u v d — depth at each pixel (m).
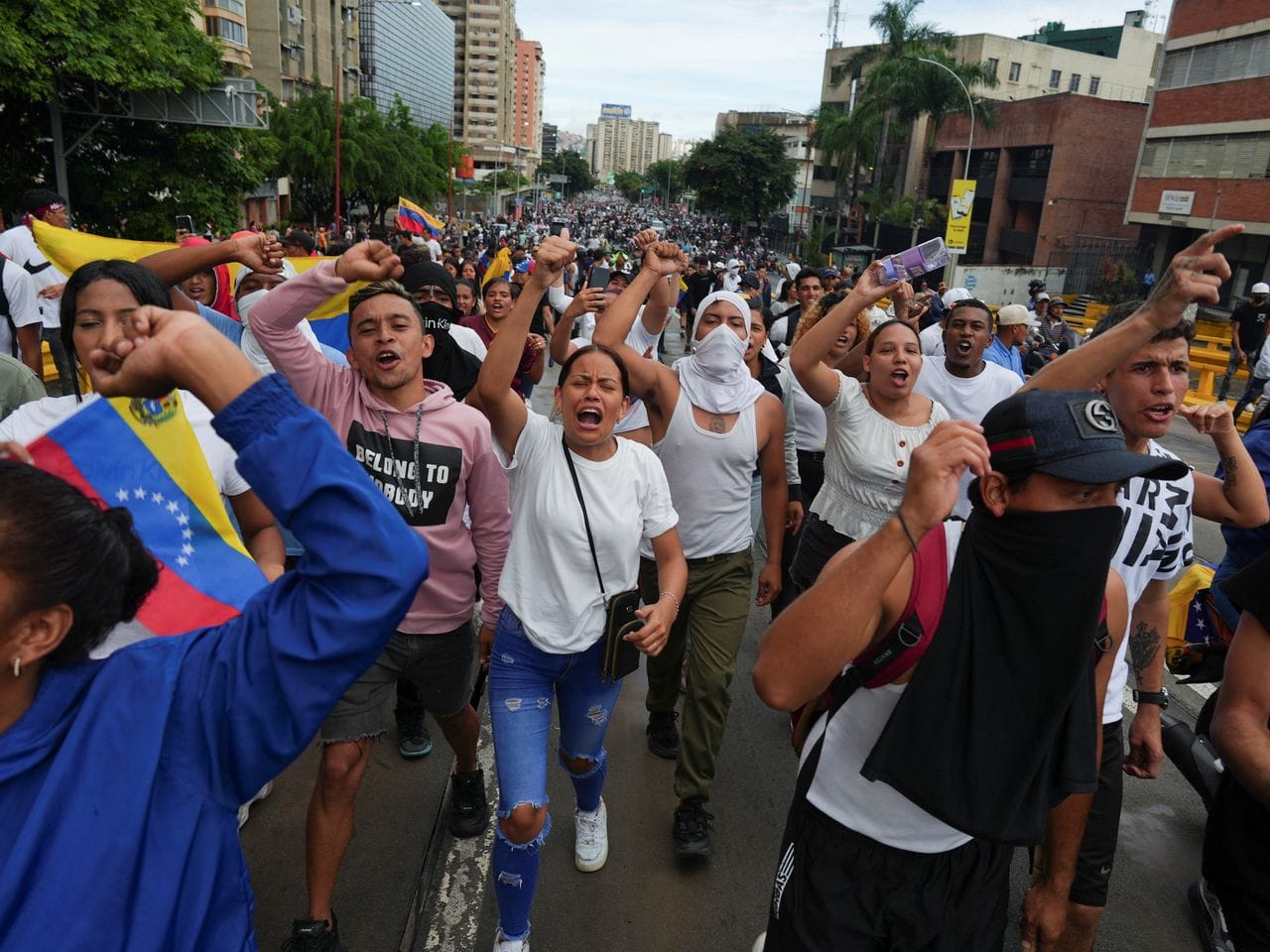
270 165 25.45
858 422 3.76
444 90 132.88
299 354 2.90
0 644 1.12
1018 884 3.53
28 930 1.11
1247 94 30.25
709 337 3.56
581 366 2.82
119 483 1.99
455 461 2.98
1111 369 2.31
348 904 3.09
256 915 2.98
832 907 1.93
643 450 3.01
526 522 2.86
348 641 1.22
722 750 4.29
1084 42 70.62
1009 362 6.76
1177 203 33.59
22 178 21.31
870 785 1.91
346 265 2.48
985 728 1.74
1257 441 3.80
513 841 2.68
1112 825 2.61
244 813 3.49
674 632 3.96
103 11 19.20
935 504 1.60
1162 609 2.97
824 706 2.15
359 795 3.74
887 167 56.59
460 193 89.19
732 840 3.62
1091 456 1.62
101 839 1.17
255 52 56.31
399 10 104.94
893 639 1.78
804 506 5.53
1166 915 3.35
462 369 4.56
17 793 1.18
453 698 3.25
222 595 2.15
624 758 4.15
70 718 1.22
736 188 70.06
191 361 1.19
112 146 22.94
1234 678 2.17
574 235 85.75
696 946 3.02
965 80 44.62
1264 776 2.06
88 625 1.19
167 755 1.25
